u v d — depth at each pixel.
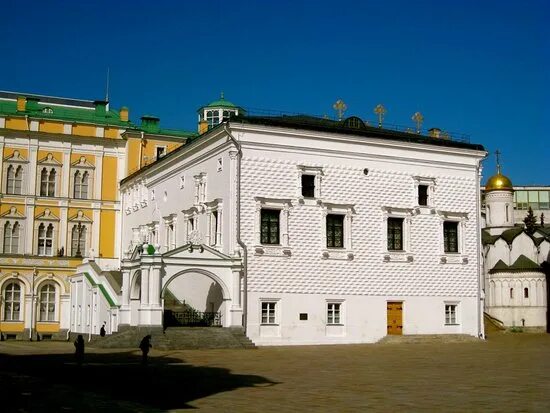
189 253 45.22
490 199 89.25
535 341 54.59
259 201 47.66
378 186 51.78
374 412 18.34
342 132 50.69
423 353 40.75
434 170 54.19
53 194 71.62
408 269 52.22
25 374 28.39
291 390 22.98
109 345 43.91
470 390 22.78
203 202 51.69
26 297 67.88
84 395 21.72
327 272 49.28
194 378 26.70
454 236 54.88
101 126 73.44
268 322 47.19
